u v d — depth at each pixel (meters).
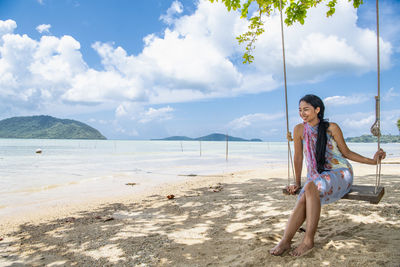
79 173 11.96
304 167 12.18
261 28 6.04
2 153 31.27
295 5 5.76
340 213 3.98
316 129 2.88
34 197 6.75
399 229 3.19
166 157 24.61
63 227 4.12
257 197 5.80
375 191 2.77
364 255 2.49
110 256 2.88
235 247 2.96
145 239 3.38
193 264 2.59
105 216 4.74
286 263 2.42
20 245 3.35
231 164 16.83
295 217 2.69
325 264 2.34
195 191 7.14
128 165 15.91
